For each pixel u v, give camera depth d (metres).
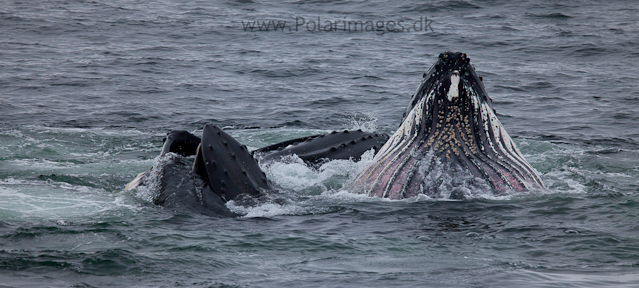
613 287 21.31
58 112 68.12
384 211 31.80
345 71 98.88
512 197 33.09
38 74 90.00
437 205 32.28
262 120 66.56
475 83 33.72
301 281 22.36
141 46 120.94
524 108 73.44
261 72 96.81
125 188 38.66
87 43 122.19
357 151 44.03
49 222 30.03
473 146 33.72
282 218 31.41
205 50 118.62
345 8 186.62
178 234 28.27
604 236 27.59
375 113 70.75
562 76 94.38
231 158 34.81
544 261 24.50
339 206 33.12
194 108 72.06
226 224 30.27
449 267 23.83
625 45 123.44
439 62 33.78
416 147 34.28
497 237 27.66
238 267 23.95
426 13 173.88
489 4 183.62
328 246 26.66
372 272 23.36
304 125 64.38
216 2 195.38
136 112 69.25
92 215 31.86
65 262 24.05
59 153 50.53
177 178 35.78
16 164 45.56
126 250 25.58
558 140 57.28
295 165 42.88
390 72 98.81
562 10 175.12
